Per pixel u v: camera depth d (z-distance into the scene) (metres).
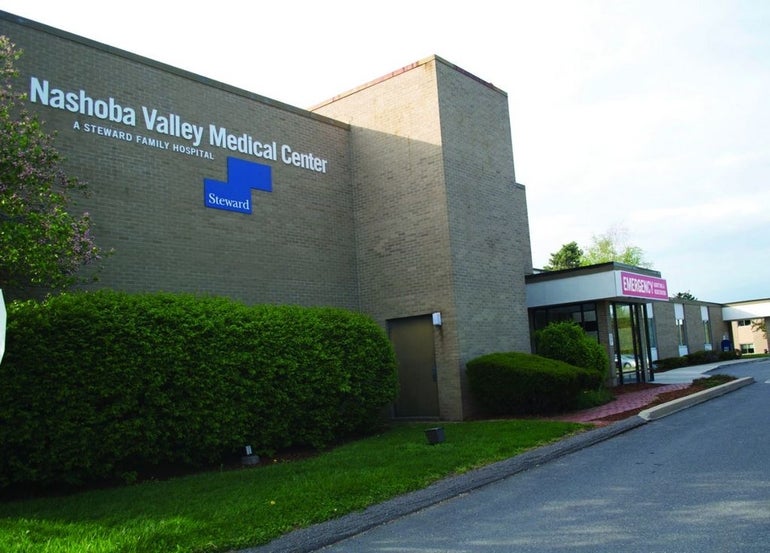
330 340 11.75
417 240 15.17
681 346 39.88
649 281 19.95
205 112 13.34
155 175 12.27
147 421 8.83
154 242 12.06
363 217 16.25
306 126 15.51
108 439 8.41
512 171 17.30
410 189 15.39
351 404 12.02
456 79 15.77
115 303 8.88
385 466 8.92
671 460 8.83
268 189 14.33
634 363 20.97
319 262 15.24
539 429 11.45
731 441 9.90
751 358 40.69
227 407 9.84
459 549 5.70
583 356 16.19
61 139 10.96
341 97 16.95
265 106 14.59
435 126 15.04
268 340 10.62
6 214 8.65
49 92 10.94
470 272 15.10
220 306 10.29
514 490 7.84
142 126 12.20
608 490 7.45
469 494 7.82
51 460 7.93
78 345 8.26
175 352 9.21
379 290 15.77
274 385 10.62
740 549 5.14
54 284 9.12
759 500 6.54
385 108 16.03
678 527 5.85
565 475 8.44
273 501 7.17
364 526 6.57
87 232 9.36
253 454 10.48
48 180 9.05
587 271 18.47
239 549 5.83
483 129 16.41
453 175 15.09
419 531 6.38
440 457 9.33
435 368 14.78
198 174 13.00
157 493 7.90
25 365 7.82
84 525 6.40
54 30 11.12
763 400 14.91
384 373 12.79
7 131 8.58
